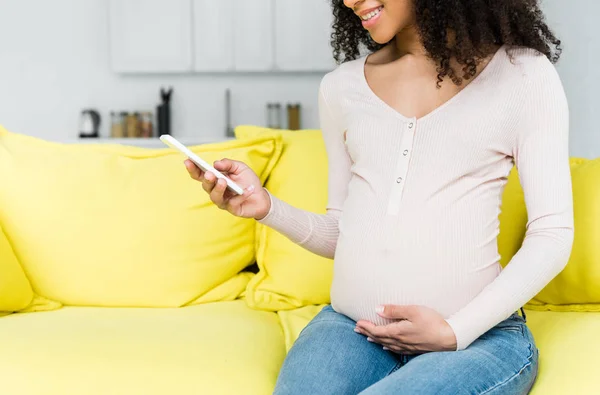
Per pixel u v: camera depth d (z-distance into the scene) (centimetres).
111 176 179
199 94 484
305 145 189
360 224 127
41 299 173
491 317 115
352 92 139
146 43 464
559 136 123
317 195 179
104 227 174
